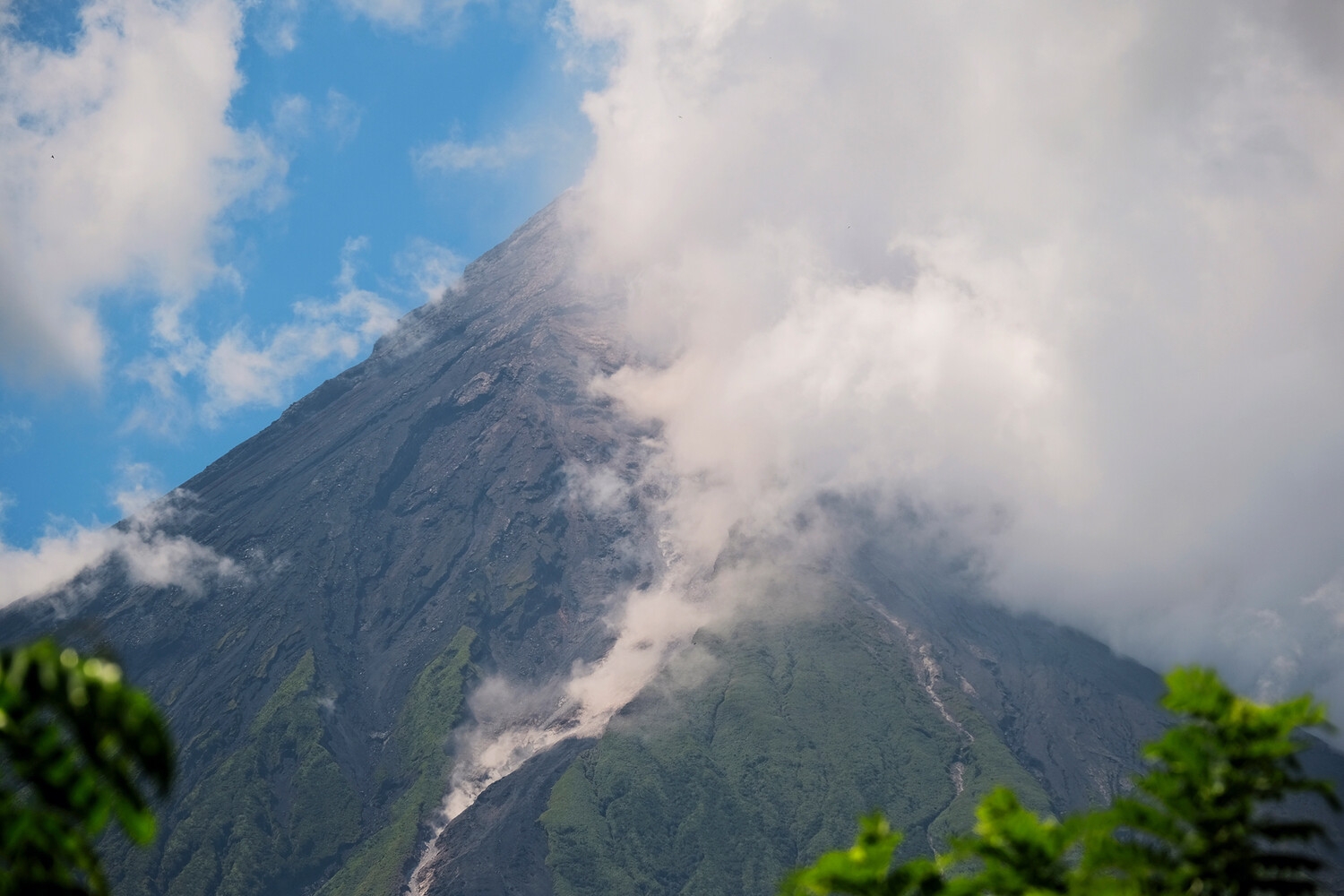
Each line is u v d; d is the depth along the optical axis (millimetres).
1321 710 9641
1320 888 9414
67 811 5816
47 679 5559
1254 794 9602
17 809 5785
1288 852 9547
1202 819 9539
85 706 5613
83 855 5922
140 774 5855
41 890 5758
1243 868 9391
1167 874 9508
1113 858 9578
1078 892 9594
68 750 5742
